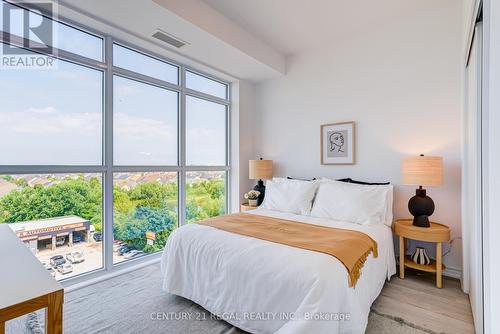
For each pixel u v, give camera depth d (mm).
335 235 1965
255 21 2877
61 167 2305
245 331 1633
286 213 2885
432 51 2633
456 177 2486
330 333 1271
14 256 1171
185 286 1979
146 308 1939
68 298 2080
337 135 3275
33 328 1651
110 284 2332
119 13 2268
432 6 2598
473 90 1833
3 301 805
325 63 3396
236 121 3992
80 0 2080
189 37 2676
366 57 3062
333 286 1357
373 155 3006
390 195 2629
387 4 2566
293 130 3725
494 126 924
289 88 3766
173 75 3295
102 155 2607
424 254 2432
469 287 2084
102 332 1667
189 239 2018
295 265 1466
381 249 2156
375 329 1679
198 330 1685
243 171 4039
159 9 2215
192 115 3559
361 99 3098
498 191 889
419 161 2307
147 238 2988
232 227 2164
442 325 1721
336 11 2684
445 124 2555
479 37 1674
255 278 1558
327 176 3381
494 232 929
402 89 2809
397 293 2154
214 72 3639
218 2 2545
